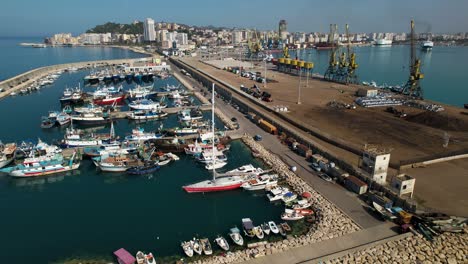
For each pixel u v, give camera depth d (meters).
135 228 69.31
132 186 88.50
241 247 61.09
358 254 56.22
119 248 62.97
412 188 70.81
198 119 142.75
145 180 91.75
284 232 64.62
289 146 108.12
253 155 102.75
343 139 106.94
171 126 139.25
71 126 137.25
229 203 78.69
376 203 70.12
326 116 134.88
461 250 56.66
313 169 90.31
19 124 143.25
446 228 61.12
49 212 76.19
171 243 64.06
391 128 119.12
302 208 71.81
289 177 86.00
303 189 79.50
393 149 98.06
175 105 169.50
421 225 61.69
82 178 93.62
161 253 61.03
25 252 62.22
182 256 59.88
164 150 108.31
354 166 83.69
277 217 71.81
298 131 116.31
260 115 140.50
